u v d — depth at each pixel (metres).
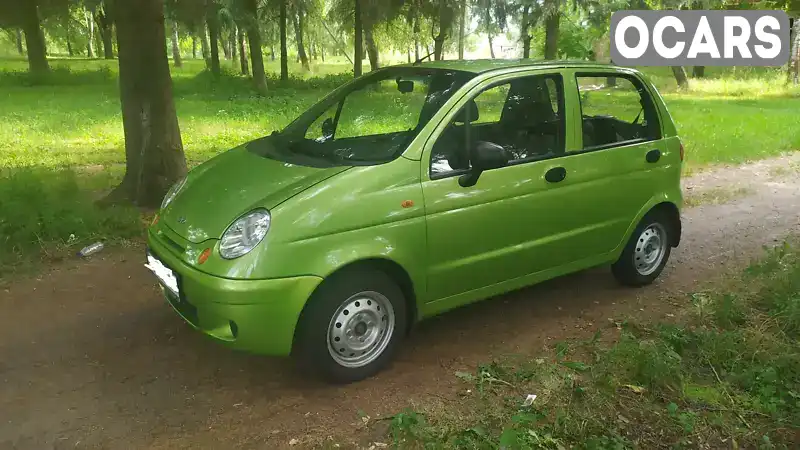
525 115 4.55
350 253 3.63
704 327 4.62
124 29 7.48
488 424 3.46
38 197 7.17
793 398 3.74
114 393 3.78
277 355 3.61
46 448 3.26
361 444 3.33
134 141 7.73
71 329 4.57
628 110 5.17
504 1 26.03
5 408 3.59
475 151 4.05
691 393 3.85
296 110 18.25
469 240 4.18
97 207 7.32
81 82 29.81
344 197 3.67
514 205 4.35
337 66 49.78
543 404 3.64
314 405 3.69
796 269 5.32
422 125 4.07
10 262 5.70
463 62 4.77
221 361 4.17
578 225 4.80
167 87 7.71
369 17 28.73
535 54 35.78
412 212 3.87
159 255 3.94
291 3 31.66
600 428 3.42
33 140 12.55
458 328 4.76
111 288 5.34
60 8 34.28
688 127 14.65
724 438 3.45
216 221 3.74
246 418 3.56
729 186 9.42
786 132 13.91
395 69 4.92
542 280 4.75
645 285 5.64
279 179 3.87
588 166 4.76
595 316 5.00
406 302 4.11
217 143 12.35
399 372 4.08
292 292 3.50
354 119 4.53
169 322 4.71
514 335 4.66
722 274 5.93
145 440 3.34
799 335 4.52
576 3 26.48
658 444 3.38
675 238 5.68
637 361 3.96
